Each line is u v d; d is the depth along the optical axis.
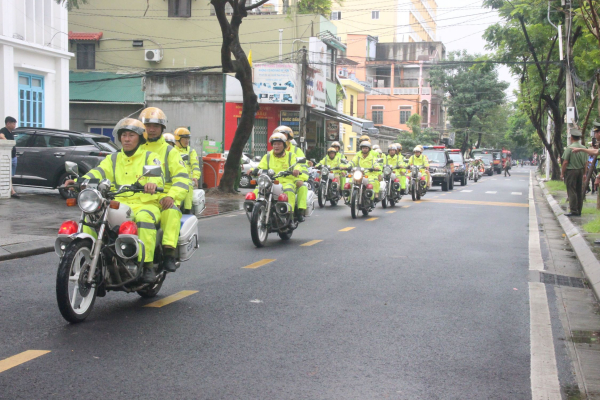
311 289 7.31
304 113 28.58
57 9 22.50
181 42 37.50
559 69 31.09
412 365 4.77
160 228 6.38
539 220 16.16
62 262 5.47
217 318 6.00
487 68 32.28
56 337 5.30
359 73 66.12
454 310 6.47
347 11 74.75
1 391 4.11
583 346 5.36
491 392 4.26
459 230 13.37
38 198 16.47
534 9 27.53
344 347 5.18
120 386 4.23
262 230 10.50
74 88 33.81
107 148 17.28
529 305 6.77
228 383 4.32
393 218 15.64
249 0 38.03
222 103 31.95
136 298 6.79
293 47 37.28
